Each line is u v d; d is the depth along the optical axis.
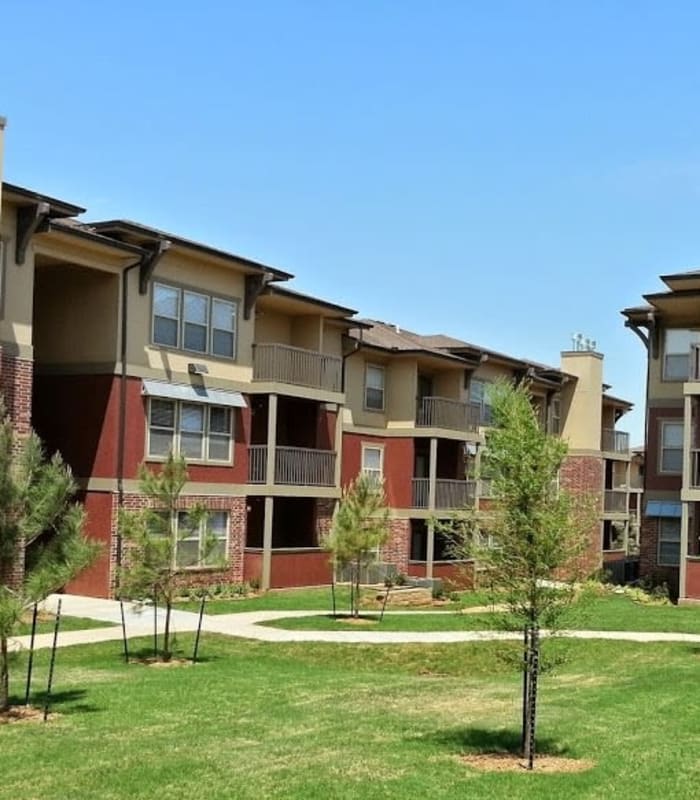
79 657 17.80
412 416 37.56
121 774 9.98
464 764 10.62
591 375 47.34
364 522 24.42
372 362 37.19
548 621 10.95
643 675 17.38
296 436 33.88
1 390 22.36
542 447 10.86
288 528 33.75
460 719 13.16
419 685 16.11
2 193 22.03
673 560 34.81
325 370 32.97
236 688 15.11
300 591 30.86
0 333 22.44
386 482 37.47
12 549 12.55
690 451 31.39
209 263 28.80
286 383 30.84
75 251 24.94
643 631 22.66
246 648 19.55
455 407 38.84
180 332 28.05
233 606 25.75
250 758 10.70
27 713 13.01
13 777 9.87
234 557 29.67
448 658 19.06
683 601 30.56
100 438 26.28
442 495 37.41
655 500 35.03
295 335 33.91
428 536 36.44
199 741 11.50
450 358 38.16
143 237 26.06
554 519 10.70
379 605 27.98
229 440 29.66
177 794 9.33
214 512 28.91
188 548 27.55
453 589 31.50
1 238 22.52
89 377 26.52
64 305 26.92
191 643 19.67
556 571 10.91
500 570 10.93
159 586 17.92
